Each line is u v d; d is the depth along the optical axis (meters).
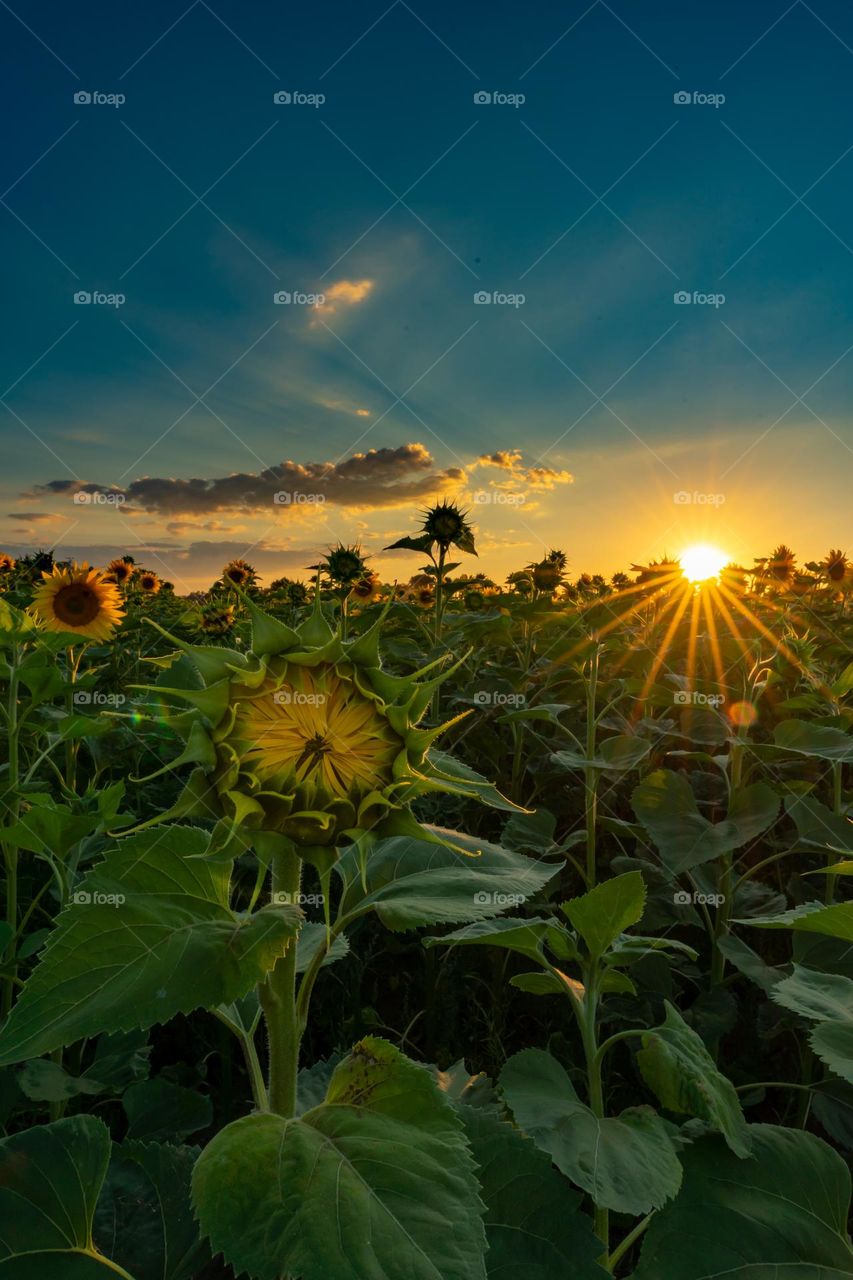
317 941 2.38
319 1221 1.42
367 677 1.62
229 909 1.76
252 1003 2.08
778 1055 4.32
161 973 1.58
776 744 4.83
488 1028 4.38
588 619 5.76
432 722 6.05
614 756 5.02
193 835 1.79
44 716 4.63
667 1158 2.11
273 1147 1.56
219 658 1.59
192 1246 2.05
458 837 2.27
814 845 4.48
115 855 1.76
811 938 3.92
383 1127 1.63
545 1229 1.99
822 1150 2.21
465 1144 1.60
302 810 1.56
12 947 3.48
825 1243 2.02
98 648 6.64
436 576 6.77
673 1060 2.31
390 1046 1.76
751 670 6.71
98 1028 1.51
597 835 6.00
